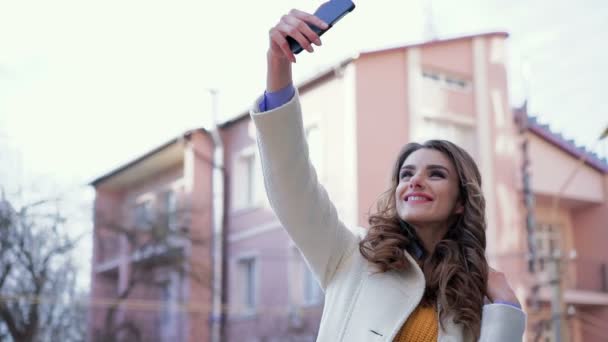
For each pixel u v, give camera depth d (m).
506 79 19.59
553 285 15.25
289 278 18.84
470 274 2.59
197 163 20.81
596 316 20.48
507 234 18.81
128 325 19.66
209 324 19.94
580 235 21.20
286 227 2.62
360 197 17.22
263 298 19.44
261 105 2.49
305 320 18.30
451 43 19.27
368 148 17.61
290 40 2.32
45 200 18.16
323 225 2.62
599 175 21.30
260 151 2.54
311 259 2.66
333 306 2.59
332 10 2.30
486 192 18.84
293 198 2.54
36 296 17.19
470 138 19.20
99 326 20.17
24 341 17.19
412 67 18.59
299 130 2.50
